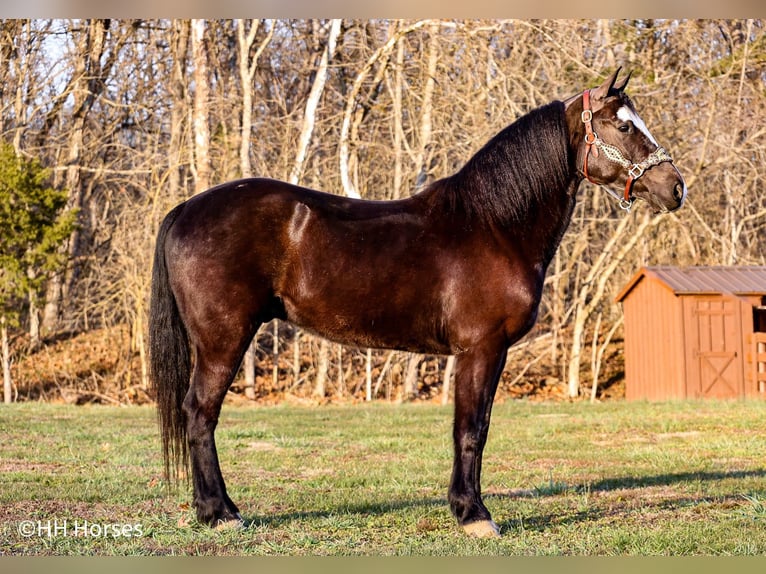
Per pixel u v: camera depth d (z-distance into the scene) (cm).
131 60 2598
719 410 1636
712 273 2217
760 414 1537
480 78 2044
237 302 582
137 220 2327
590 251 2683
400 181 2148
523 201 598
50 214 2138
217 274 581
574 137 621
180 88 2517
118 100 2611
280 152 2373
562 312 2597
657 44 2125
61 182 2631
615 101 614
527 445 1117
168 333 595
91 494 719
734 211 2391
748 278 2203
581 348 2597
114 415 1522
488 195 597
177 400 593
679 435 1248
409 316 591
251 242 583
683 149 2192
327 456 1005
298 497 725
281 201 590
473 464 583
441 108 2109
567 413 1605
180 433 591
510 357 2681
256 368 2622
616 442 1159
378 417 1534
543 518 639
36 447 1043
